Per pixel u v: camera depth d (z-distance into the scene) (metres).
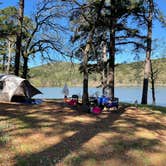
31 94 23.80
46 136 12.50
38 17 29.64
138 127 15.86
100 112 19.22
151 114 20.55
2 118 14.80
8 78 22.58
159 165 11.24
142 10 28.36
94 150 11.60
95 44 29.44
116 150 11.91
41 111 17.70
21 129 13.01
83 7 23.33
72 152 11.12
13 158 10.02
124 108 22.41
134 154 11.77
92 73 36.44
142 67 43.28
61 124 14.58
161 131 15.90
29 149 10.91
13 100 22.31
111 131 14.31
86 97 20.47
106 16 26.39
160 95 109.62
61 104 21.55
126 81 121.81
